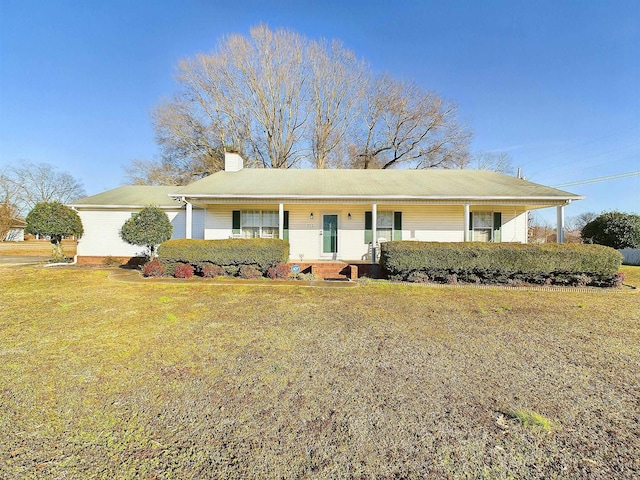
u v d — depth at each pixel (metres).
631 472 2.00
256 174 14.81
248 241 10.84
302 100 26.11
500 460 2.10
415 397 2.91
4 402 2.75
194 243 10.77
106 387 3.04
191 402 2.78
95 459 2.06
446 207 13.34
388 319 5.70
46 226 13.37
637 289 9.13
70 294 7.68
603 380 3.31
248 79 24.75
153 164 28.42
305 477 1.93
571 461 2.10
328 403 2.79
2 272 11.45
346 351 4.08
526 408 2.74
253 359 3.78
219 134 25.77
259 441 2.26
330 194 11.43
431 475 1.96
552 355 4.00
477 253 9.83
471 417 2.60
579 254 9.49
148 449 2.16
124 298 7.26
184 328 5.01
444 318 5.81
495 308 6.65
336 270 11.79
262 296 7.65
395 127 26.30
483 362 3.76
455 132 26.09
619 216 15.74
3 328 4.95
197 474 1.93
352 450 2.18
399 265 10.14
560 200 11.20
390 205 13.31
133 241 11.73
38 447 2.17
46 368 3.47
